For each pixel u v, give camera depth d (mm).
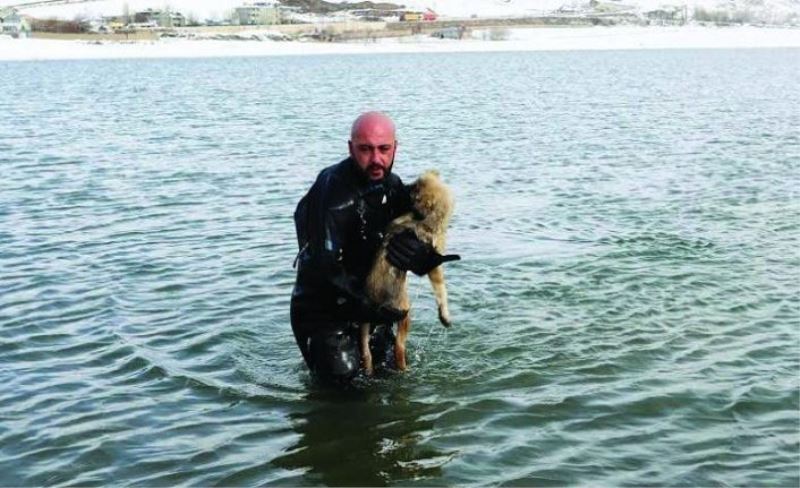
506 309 9281
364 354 7605
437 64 94812
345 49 148500
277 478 5988
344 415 6938
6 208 15125
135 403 7152
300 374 7750
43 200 15836
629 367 7742
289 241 12445
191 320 9109
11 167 19938
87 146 23844
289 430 6695
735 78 58875
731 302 9430
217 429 6711
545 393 7238
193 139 25453
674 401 7043
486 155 21531
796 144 22391
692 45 163500
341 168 7270
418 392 7332
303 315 7566
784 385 7328
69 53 125688
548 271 10648
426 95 46000
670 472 5980
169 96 46219
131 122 31172
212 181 17797
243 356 8148
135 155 21922
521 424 6715
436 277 7625
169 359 8055
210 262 11352
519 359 7953
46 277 10734
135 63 100688
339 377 7355
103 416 6910
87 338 8609
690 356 7973
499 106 37750
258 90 51469
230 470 6086
